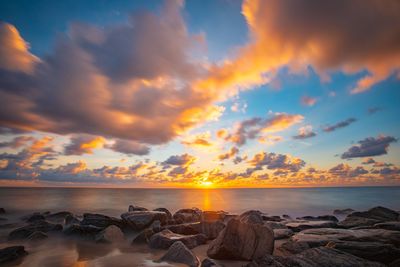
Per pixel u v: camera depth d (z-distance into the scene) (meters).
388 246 10.95
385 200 64.56
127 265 11.02
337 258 9.61
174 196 88.94
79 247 14.45
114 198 67.94
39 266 11.09
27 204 45.47
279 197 82.31
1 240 16.22
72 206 42.72
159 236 14.75
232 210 40.78
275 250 12.76
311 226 18.48
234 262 11.07
